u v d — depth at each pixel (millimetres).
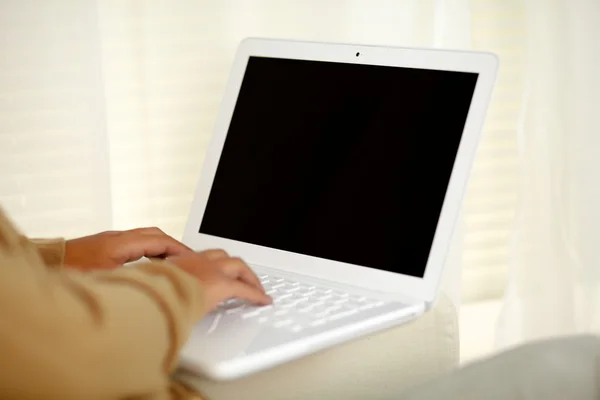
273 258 1009
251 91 1097
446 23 1457
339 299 894
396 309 861
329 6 1409
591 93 1537
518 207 1563
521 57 1604
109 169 1316
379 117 987
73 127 1290
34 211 1300
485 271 1688
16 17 1234
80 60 1271
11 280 551
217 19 1365
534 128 1543
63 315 559
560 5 1512
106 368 573
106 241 930
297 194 1021
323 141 1021
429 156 937
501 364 730
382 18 1437
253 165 1064
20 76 1253
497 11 1571
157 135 1374
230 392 786
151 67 1350
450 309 950
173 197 1403
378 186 962
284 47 1088
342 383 850
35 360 543
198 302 685
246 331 774
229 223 1059
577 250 1576
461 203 904
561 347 743
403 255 921
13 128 1266
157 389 630
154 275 681
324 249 977
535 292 1584
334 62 1041
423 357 917
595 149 1552
